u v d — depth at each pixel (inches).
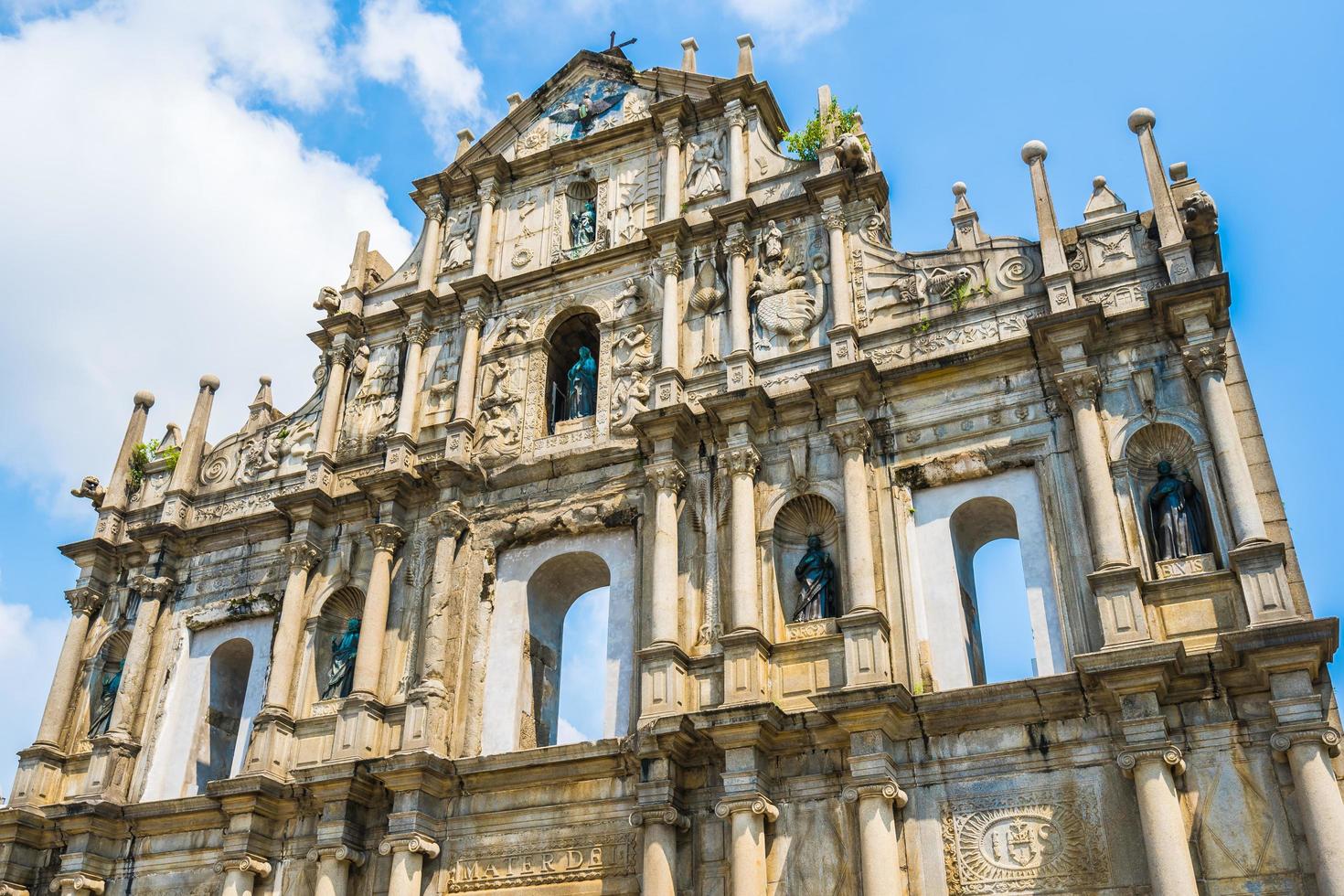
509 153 1414.9
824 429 1058.7
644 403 1157.7
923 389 1041.5
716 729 916.0
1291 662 792.3
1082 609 909.8
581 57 1423.5
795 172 1211.9
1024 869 834.8
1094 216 1048.8
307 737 1136.8
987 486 995.9
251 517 1280.8
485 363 1269.7
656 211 1269.7
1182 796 808.9
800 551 1048.2
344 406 1330.0
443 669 1090.7
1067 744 858.1
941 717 893.8
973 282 1069.8
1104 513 906.1
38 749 1231.5
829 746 918.4
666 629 1003.3
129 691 1232.8
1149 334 971.9
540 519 1139.3
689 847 932.0
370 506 1217.4
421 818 1006.4
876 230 1142.3
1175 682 836.6
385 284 1391.5
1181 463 944.9
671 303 1177.4
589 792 990.4
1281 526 871.1
